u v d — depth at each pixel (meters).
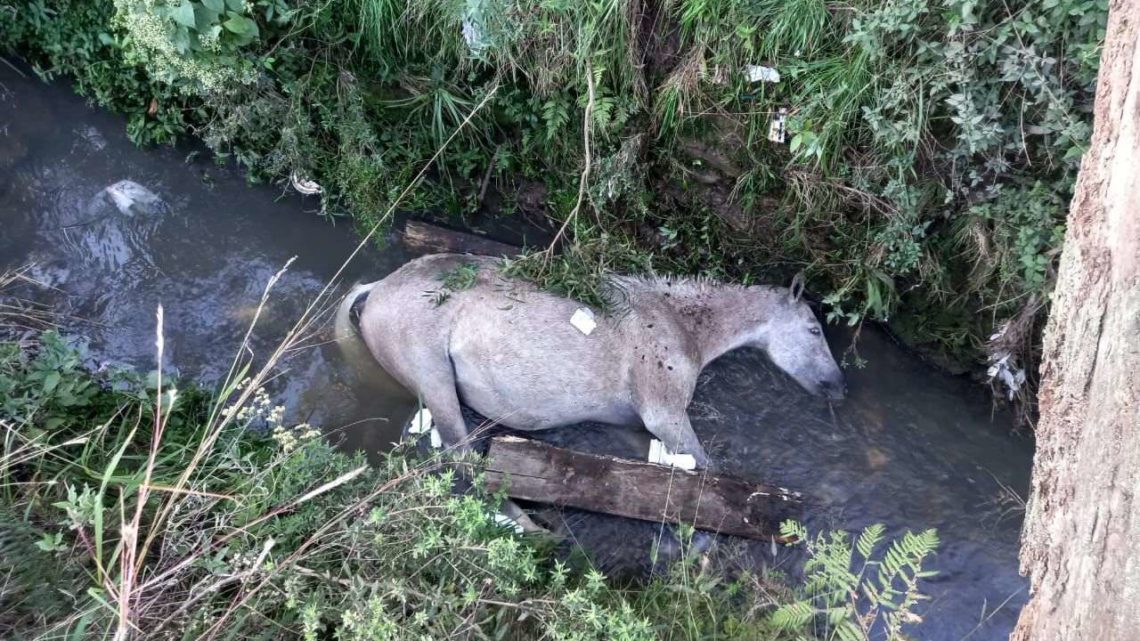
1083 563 2.10
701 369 3.98
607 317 3.64
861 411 4.03
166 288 4.17
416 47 4.00
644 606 3.29
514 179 4.39
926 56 3.22
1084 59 2.82
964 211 3.62
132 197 4.29
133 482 2.70
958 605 3.52
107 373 3.75
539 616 2.59
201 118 4.31
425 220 4.42
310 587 2.69
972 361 3.97
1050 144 3.18
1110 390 2.08
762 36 3.53
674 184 4.16
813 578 3.24
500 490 3.19
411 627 2.43
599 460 3.60
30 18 4.17
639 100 3.85
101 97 4.29
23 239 4.16
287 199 4.40
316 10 3.80
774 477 3.90
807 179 3.78
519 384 3.61
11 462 2.75
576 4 3.51
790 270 4.20
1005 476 3.80
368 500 2.66
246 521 2.78
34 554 2.57
